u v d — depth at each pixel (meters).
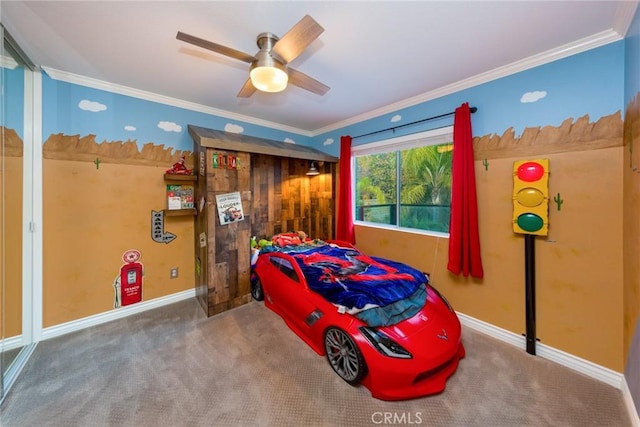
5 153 1.79
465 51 1.85
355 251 2.72
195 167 2.86
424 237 2.70
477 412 1.42
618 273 1.63
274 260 2.58
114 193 2.44
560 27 1.58
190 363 1.82
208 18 1.51
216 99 2.76
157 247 2.70
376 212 3.33
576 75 1.75
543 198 1.87
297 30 1.35
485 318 2.26
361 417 1.39
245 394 1.54
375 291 1.75
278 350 1.97
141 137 2.57
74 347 2.01
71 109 2.20
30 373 1.71
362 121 3.27
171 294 2.81
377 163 3.28
